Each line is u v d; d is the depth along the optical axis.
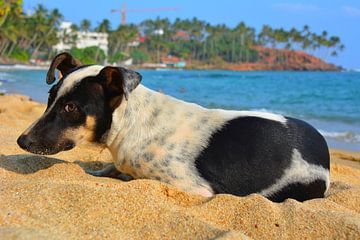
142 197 1.05
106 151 1.63
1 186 1.11
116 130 1.21
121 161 1.23
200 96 6.75
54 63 1.25
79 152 1.61
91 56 29.39
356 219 1.04
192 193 1.16
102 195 1.05
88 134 1.20
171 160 1.19
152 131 1.22
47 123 1.18
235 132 1.21
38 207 1.01
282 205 1.09
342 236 1.00
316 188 1.22
